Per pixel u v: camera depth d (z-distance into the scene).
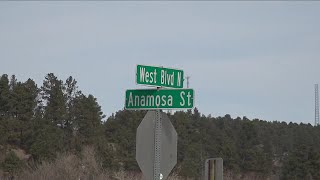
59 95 148.62
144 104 18.94
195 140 162.38
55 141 113.62
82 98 149.62
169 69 19.06
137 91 19.09
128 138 139.00
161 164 18.45
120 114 158.62
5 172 91.19
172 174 55.03
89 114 145.62
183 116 159.75
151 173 18.48
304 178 142.88
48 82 151.00
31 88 146.00
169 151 18.58
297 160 145.38
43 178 61.72
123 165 104.44
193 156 140.38
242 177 151.25
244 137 177.12
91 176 62.25
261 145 187.88
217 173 19.81
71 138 134.38
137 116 151.88
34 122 132.12
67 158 67.50
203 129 175.38
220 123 192.12
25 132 130.00
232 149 156.62
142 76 18.22
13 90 141.12
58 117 145.25
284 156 183.88
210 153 156.75
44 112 147.12
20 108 140.25
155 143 18.52
